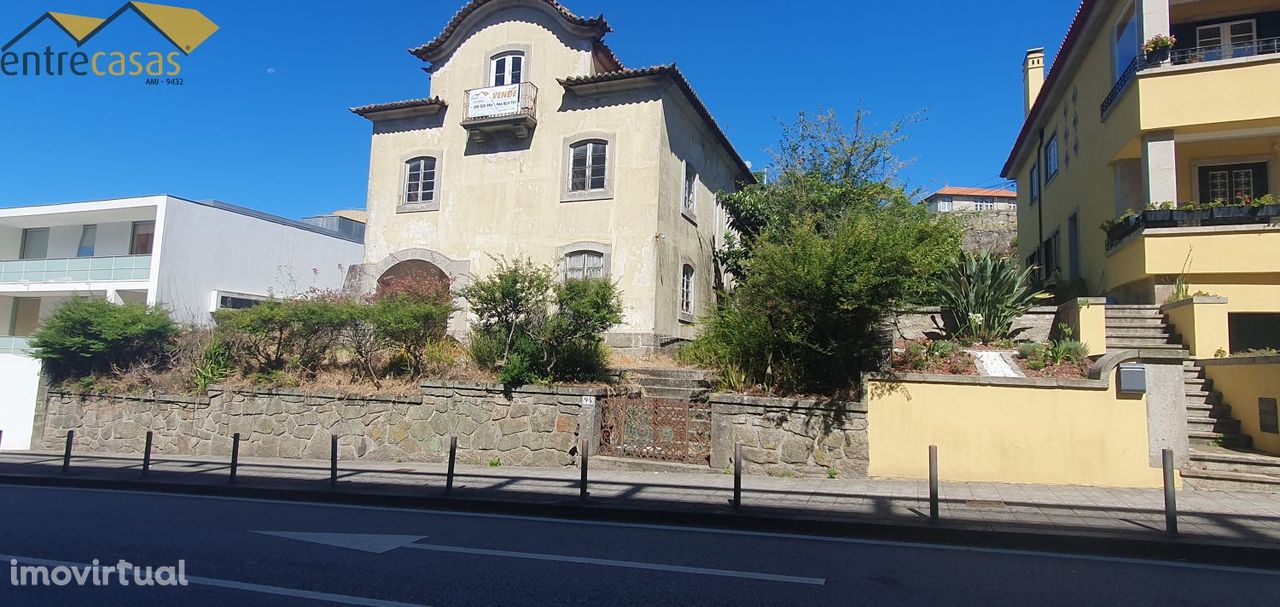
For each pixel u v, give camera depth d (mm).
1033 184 23312
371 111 18938
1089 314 11852
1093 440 9148
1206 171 15328
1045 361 10695
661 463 10609
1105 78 15719
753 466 10211
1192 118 13133
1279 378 8867
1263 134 13789
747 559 6316
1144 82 13484
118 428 15086
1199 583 5621
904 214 18969
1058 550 6676
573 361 12180
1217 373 10422
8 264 25375
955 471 9508
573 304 11883
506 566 6051
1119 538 6570
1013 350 11570
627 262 16594
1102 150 15789
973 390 9555
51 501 9430
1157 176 13391
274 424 13414
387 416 12562
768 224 19234
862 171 20500
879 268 9508
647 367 13844
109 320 15641
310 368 14023
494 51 18344
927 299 12523
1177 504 8000
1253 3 14648
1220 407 10086
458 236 18062
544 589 5387
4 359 16266
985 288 12898
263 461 12555
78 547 6707
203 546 6762
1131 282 14000
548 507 8422
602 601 5113
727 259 20344
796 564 6148
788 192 19625
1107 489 8883
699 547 6777
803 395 10391
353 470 11188
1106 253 15047
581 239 17016
